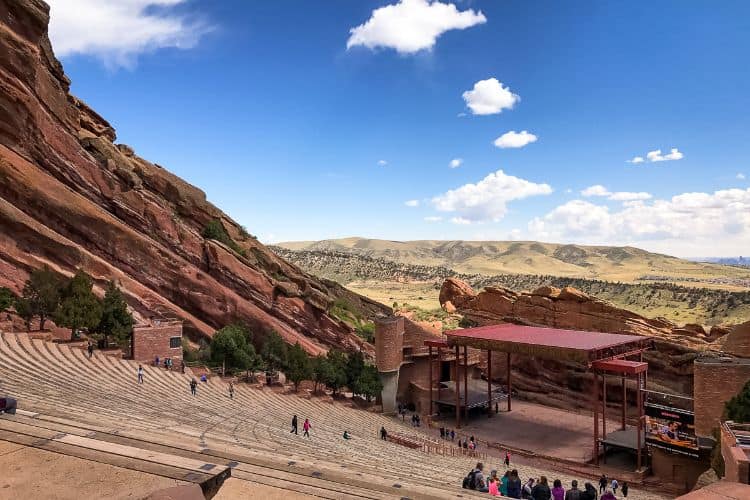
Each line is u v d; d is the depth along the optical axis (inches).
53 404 840.9
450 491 500.1
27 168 2356.1
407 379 3171.8
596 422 2146.9
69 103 2711.6
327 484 404.5
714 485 507.2
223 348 2346.2
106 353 1995.6
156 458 334.3
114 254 2591.0
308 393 2439.7
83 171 2650.1
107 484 289.4
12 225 2207.2
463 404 2775.6
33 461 322.7
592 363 2196.1
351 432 1934.1
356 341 3437.5
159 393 1611.7
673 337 3083.2
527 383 3373.5
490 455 2213.3
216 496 350.9
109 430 457.1
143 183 3196.4
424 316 4601.4
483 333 2753.4
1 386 951.6
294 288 3211.1
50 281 2012.8
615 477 1990.7
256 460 430.9
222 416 1455.5
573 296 3508.9
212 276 2962.6
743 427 969.5
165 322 2327.8
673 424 1925.4
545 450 2301.9
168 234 2854.3
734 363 1990.7
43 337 1918.1
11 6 2289.6
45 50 2586.1
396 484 460.1
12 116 2321.6
